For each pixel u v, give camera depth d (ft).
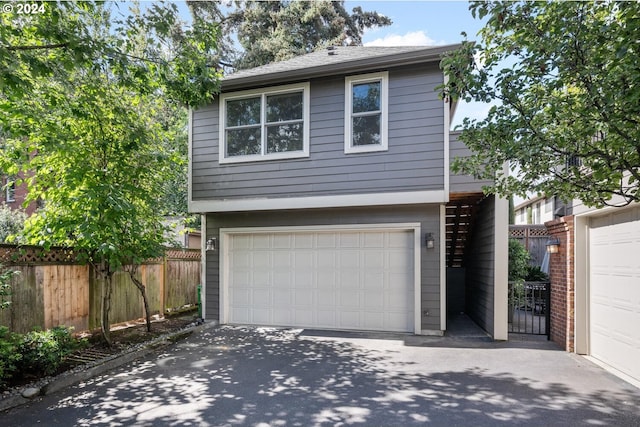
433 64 23.80
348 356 19.88
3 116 17.48
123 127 21.59
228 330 26.53
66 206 20.58
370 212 25.84
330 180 25.55
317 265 27.17
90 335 23.72
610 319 17.84
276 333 25.45
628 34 8.79
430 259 24.59
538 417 12.80
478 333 25.18
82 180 20.02
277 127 27.30
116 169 21.67
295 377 16.79
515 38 10.97
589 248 19.81
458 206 28.04
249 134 27.86
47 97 18.01
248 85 27.12
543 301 31.01
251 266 28.76
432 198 23.45
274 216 28.02
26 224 20.61
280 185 26.66
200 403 14.11
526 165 12.16
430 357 19.56
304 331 25.99
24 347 16.28
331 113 25.77
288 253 27.89
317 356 19.95
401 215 25.18
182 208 47.88
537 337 23.93
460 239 33.09
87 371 17.30
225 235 29.22
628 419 12.61
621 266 16.94
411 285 25.23
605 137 11.43
